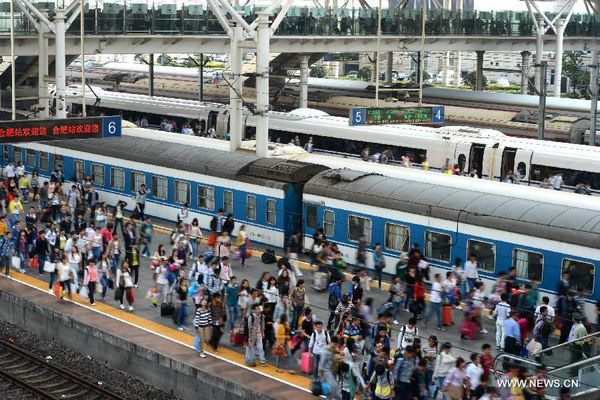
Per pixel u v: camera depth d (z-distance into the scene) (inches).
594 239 1859.0
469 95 4030.5
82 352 1888.5
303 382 1593.3
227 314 1827.0
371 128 3198.8
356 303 1686.8
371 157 3097.9
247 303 1727.4
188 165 2746.1
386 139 3142.2
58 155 3213.6
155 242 2583.7
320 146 3363.7
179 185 2785.4
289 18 3919.8
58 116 3031.5
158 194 2859.3
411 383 1407.5
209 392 1616.6
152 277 2228.1
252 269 2301.9
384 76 7652.6
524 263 1974.7
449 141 2965.1
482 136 2942.9
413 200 2186.3
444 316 1867.6
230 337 1795.0
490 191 2289.6
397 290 1871.3
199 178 2714.1
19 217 2516.0
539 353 1514.5
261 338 1662.2
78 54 3472.0
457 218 2089.1
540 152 2773.1
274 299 1752.0
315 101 4451.3
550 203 2032.5
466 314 1814.7
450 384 1402.6
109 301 2036.2
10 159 3432.6
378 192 2269.9
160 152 2871.6
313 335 1565.0
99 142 3070.9
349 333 1553.9
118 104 4215.1
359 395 1492.4
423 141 3031.5
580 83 7135.8
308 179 2516.0
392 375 1425.9
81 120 2151.8
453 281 1866.4
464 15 4443.9
